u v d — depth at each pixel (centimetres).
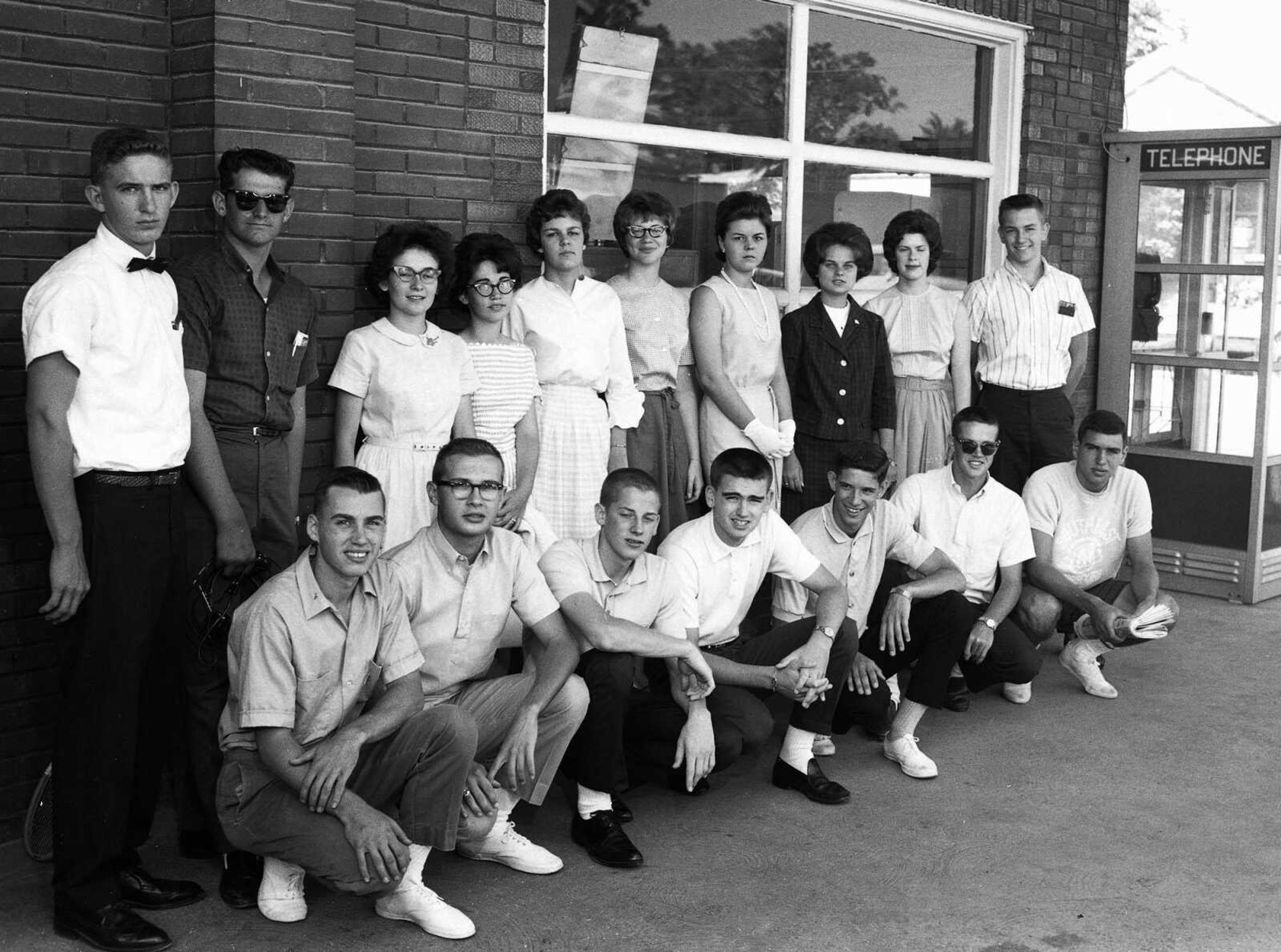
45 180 395
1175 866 399
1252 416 711
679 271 586
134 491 336
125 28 404
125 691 339
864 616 491
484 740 381
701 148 584
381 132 465
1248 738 513
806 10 614
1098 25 754
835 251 540
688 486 532
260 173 375
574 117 537
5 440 391
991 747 499
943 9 661
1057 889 382
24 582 398
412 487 427
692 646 400
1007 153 718
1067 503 568
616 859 388
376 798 350
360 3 456
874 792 453
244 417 384
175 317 348
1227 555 725
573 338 478
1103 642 551
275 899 351
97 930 333
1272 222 696
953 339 594
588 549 412
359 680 347
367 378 426
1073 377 647
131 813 358
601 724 393
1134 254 757
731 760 423
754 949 344
